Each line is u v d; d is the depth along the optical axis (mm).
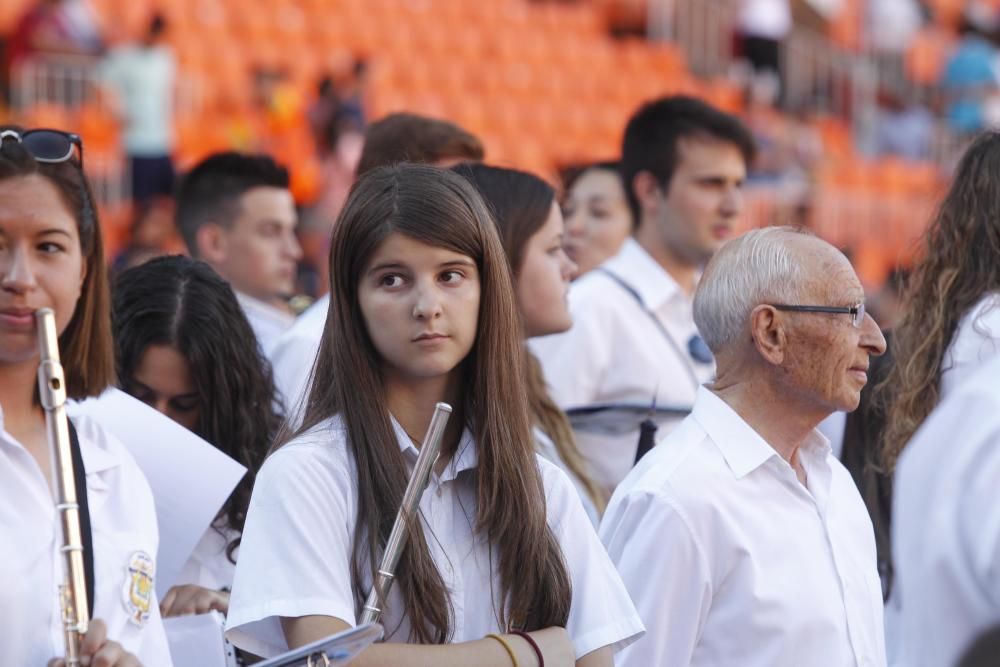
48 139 7629
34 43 38344
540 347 13773
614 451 13109
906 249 11883
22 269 7414
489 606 7730
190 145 38781
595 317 13836
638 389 13852
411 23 48594
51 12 38719
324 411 7922
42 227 7492
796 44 49906
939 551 5434
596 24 52406
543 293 11773
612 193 17750
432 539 7711
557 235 11938
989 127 11266
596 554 8133
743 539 8906
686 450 9188
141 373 10648
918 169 48406
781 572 8938
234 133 38969
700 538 8859
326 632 7328
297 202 32594
